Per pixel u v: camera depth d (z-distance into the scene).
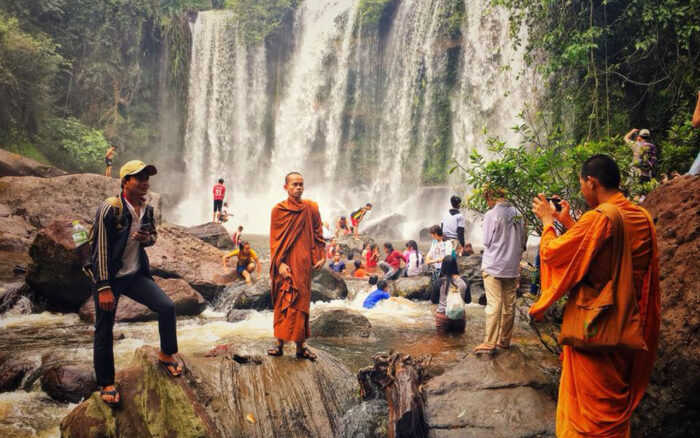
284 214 4.87
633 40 12.26
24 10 25.45
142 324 7.79
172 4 34.91
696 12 10.97
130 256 3.81
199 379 4.23
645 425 3.62
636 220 2.99
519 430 3.92
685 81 11.32
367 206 17.88
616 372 2.94
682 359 3.47
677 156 6.88
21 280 9.34
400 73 31.78
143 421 3.74
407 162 31.02
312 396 4.51
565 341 3.03
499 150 5.52
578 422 2.99
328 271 10.34
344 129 33.78
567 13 13.00
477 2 27.48
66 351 5.92
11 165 19.08
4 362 5.57
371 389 4.79
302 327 4.83
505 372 4.55
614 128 12.63
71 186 15.41
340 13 34.25
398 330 7.45
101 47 29.31
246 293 8.93
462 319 7.21
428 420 4.09
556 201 3.42
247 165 35.22
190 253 10.57
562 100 14.01
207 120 34.28
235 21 34.88
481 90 27.39
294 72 35.94
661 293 3.81
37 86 24.39
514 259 5.00
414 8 30.81
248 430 4.05
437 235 10.12
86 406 3.94
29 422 4.46
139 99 32.22
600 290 2.92
